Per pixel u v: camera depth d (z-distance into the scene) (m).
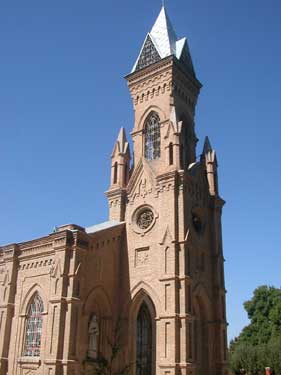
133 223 47.81
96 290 42.97
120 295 45.59
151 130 54.03
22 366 41.75
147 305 45.16
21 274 46.59
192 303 42.69
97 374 38.41
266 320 91.88
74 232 41.97
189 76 57.03
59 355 37.66
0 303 46.47
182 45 58.16
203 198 50.19
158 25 59.81
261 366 81.94
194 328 44.31
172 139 47.97
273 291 94.12
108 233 46.19
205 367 43.81
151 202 46.91
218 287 47.16
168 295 40.50
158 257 43.56
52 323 39.06
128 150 54.22
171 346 38.25
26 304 44.50
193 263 44.22
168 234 43.03
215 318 46.09
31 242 46.16
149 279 43.53
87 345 41.00
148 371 42.81
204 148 54.94
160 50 56.91
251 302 95.81
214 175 53.44
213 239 49.66
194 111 57.97
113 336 43.56
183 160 47.84
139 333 44.81
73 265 40.72
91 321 42.81
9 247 48.25
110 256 45.97
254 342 90.94
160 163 49.34
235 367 86.69
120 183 51.53
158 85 54.72
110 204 50.81
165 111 52.62
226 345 45.81
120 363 42.19
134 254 46.22
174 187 44.84
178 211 43.97
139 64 58.34
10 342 44.28
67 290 40.06
